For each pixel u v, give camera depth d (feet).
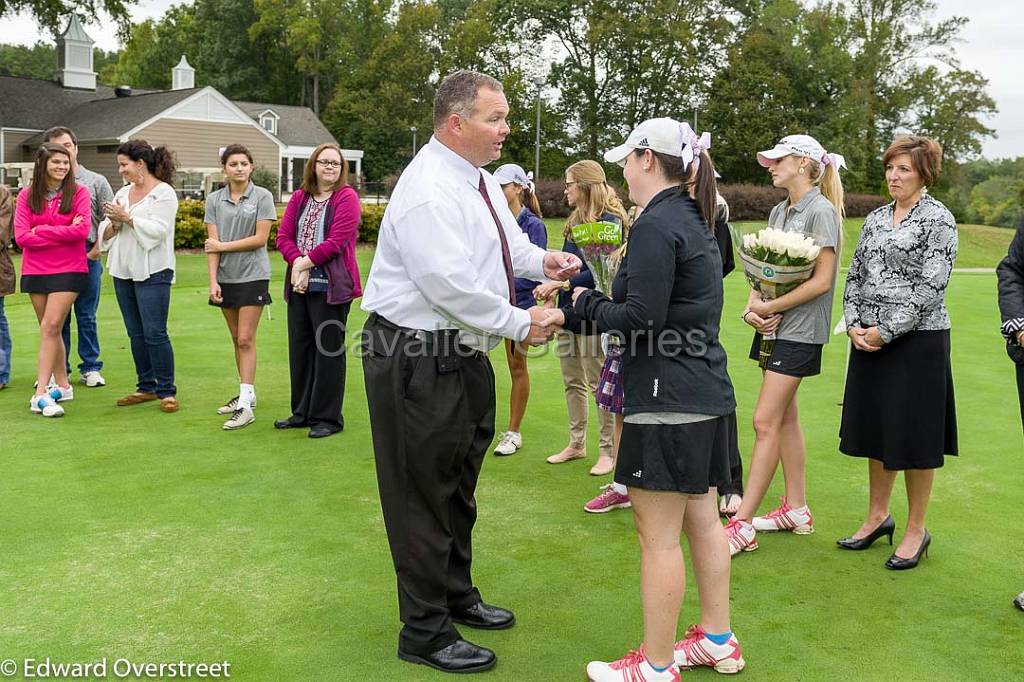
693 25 177.99
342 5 215.31
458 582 10.74
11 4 112.98
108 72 288.30
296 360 19.45
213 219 19.43
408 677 9.65
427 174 9.55
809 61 167.53
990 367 28.04
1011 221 213.66
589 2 182.19
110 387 23.36
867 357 12.62
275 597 11.50
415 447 9.77
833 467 17.61
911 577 12.38
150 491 15.48
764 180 169.17
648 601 9.21
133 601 11.32
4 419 20.01
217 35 229.25
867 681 9.62
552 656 10.18
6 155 123.13
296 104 234.58
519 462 17.78
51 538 13.33
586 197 15.01
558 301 16.33
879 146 173.99
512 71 185.68
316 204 18.86
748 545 13.21
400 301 9.80
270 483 16.02
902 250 12.02
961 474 17.10
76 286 20.51
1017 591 11.94
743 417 21.44
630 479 9.12
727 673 9.81
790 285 12.82
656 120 9.35
